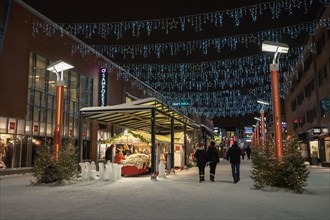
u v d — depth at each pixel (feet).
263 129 104.17
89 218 25.13
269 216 26.27
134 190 43.16
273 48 46.85
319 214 27.35
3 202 32.86
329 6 107.55
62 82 53.52
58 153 51.29
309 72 146.20
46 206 30.48
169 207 30.07
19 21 79.97
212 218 25.23
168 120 84.58
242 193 40.45
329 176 70.90
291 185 42.65
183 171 86.12
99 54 122.42
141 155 69.56
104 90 121.49
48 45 91.76
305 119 160.15
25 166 81.15
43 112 90.17
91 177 59.16
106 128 122.01
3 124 74.33
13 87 77.61
